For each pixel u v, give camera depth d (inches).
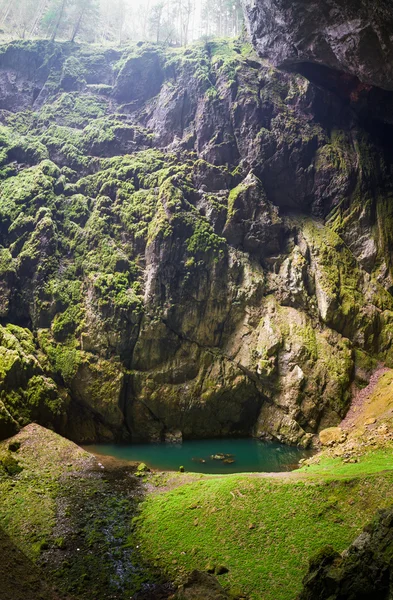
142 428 1110.4
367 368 1195.3
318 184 1427.2
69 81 1566.2
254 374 1147.3
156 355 1135.6
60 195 1307.8
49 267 1174.3
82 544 554.6
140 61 1565.0
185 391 1134.4
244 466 888.3
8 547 520.4
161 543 556.1
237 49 1595.7
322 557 394.3
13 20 2177.7
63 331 1118.4
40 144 1398.9
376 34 1056.8
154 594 461.1
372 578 339.0
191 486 695.1
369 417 1026.1
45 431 899.4
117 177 1334.9
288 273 1273.4
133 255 1230.9
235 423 1168.2
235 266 1242.0
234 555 515.2
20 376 971.3
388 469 648.4
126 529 594.2
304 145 1433.3
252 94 1439.5
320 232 1364.4
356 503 559.5
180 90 1480.1
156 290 1164.5
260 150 1393.9
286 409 1115.9
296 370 1135.6
